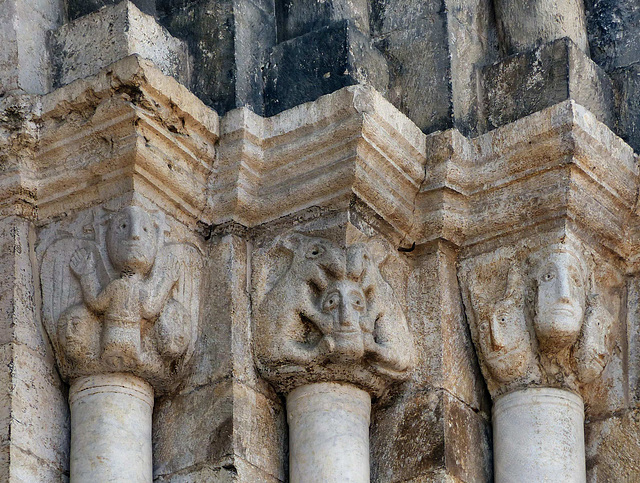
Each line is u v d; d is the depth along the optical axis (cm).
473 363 1558
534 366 1523
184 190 1526
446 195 1564
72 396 1478
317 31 1606
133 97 1475
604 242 1584
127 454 1442
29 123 1516
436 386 1513
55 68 1586
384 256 1550
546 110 1537
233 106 1574
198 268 1537
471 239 1580
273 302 1517
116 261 1470
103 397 1461
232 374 1484
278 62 1616
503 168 1555
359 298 1498
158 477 1474
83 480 1428
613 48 1711
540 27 1648
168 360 1491
